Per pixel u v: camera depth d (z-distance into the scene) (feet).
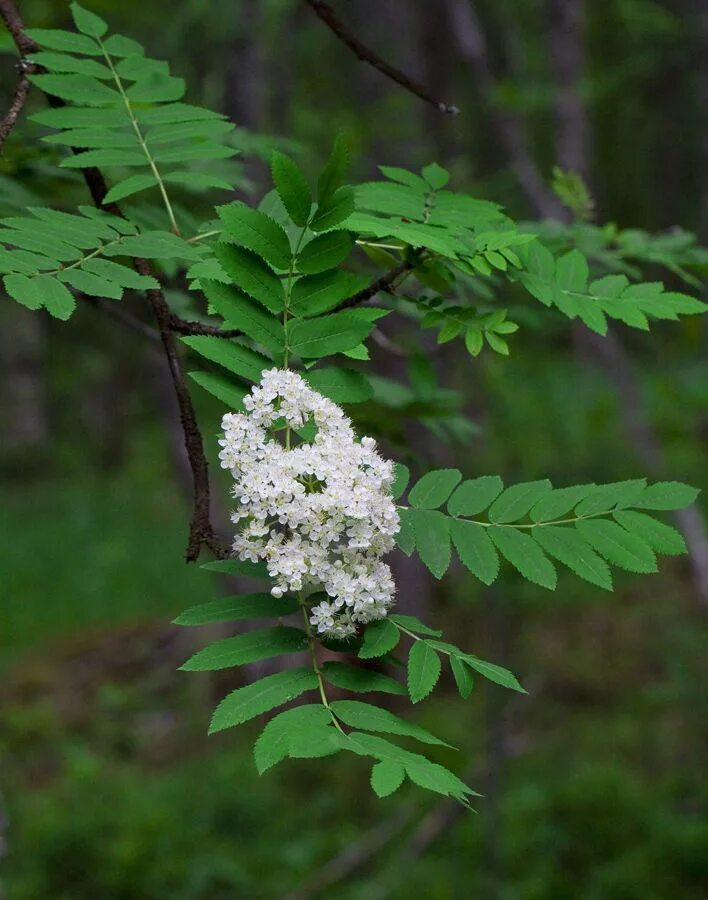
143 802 25.79
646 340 35.53
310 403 5.67
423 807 24.62
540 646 31.12
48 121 7.19
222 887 22.98
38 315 45.96
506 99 19.98
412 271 6.82
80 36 7.84
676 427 32.99
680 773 24.89
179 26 20.36
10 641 38.65
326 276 5.99
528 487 6.00
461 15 21.99
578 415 35.37
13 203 9.20
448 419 11.76
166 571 45.06
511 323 6.72
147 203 9.39
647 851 22.27
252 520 5.58
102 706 31.68
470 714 27.43
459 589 31.76
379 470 5.57
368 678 5.30
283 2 21.06
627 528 5.74
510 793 24.21
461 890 21.56
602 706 28.09
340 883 22.80
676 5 37.52
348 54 23.49
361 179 19.98
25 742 29.91
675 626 30.73
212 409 21.29
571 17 23.04
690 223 53.16
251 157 14.29
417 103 21.98
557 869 22.08
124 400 64.49
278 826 24.90
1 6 7.93
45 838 24.16
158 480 57.88
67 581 44.06
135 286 5.84
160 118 7.32
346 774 26.68
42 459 62.28
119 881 22.98
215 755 28.32
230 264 5.85
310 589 5.66
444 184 7.43
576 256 7.09
